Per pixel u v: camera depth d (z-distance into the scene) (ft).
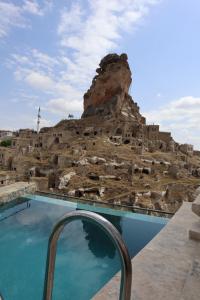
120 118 289.94
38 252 29.01
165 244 19.89
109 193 123.34
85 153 177.88
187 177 171.53
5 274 24.14
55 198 47.98
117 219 41.88
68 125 298.97
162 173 168.25
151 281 14.34
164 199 126.93
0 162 190.19
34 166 163.84
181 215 28.53
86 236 35.09
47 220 39.32
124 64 335.88
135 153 198.39
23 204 46.68
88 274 24.84
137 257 17.47
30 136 282.36
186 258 17.43
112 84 327.06
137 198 114.42
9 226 36.60
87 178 138.31
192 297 12.30
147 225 39.34
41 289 22.16
